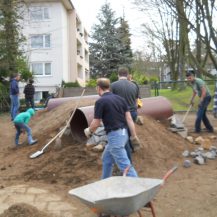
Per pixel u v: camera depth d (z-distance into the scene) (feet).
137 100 24.41
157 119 34.91
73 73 140.15
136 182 13.84
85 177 23.80
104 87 19.43
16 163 27.66
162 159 26.68
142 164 25.57
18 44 80.02
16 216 16.57
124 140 19.02
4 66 76.43
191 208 19.15
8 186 23.11
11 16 77.36
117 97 19.31
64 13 132.26
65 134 30.14
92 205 12.89
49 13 126.52
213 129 38.45
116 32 175.83
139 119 30.07
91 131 19.07
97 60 175.11
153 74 196.75
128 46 174.60
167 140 29.91
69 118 30.35
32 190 22.11
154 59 184.24
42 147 29.81
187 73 38.42
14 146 33.55
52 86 127.75
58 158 26.35
